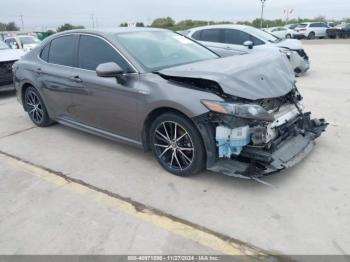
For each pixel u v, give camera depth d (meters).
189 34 10.29
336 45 22.05
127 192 3.70
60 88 5.00
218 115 3.36
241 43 9.62
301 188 3.57
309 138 4.15
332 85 8.51
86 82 4.51
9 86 8.34
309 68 11.05
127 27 4.95
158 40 4.66
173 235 2.98
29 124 6.21
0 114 7.01
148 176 4.01
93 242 2.94
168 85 3.71
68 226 3.17
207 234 2.97
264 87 3.55
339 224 3.00
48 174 4.21
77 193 3.74
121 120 4.27
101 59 4.41
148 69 4.01
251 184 3.70
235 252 2.75
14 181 4.09
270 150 3.55
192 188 3.69
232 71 3.56
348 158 4.17
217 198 3.48
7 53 8.52
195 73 3.58
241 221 3.11
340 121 5.58
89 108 4.65
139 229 3.08
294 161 3.62
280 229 2.97
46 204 3.55
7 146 5.20
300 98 4.35
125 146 4.92
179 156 3.90
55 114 5.43
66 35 5.04
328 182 3.66
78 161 4.53
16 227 3.19
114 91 4.17
